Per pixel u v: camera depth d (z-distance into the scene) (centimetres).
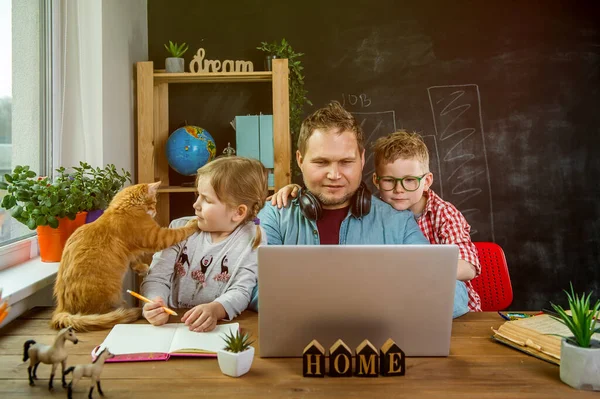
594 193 303
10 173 178
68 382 97
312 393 92
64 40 204
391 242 162
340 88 299
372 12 297
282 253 99
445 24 298
